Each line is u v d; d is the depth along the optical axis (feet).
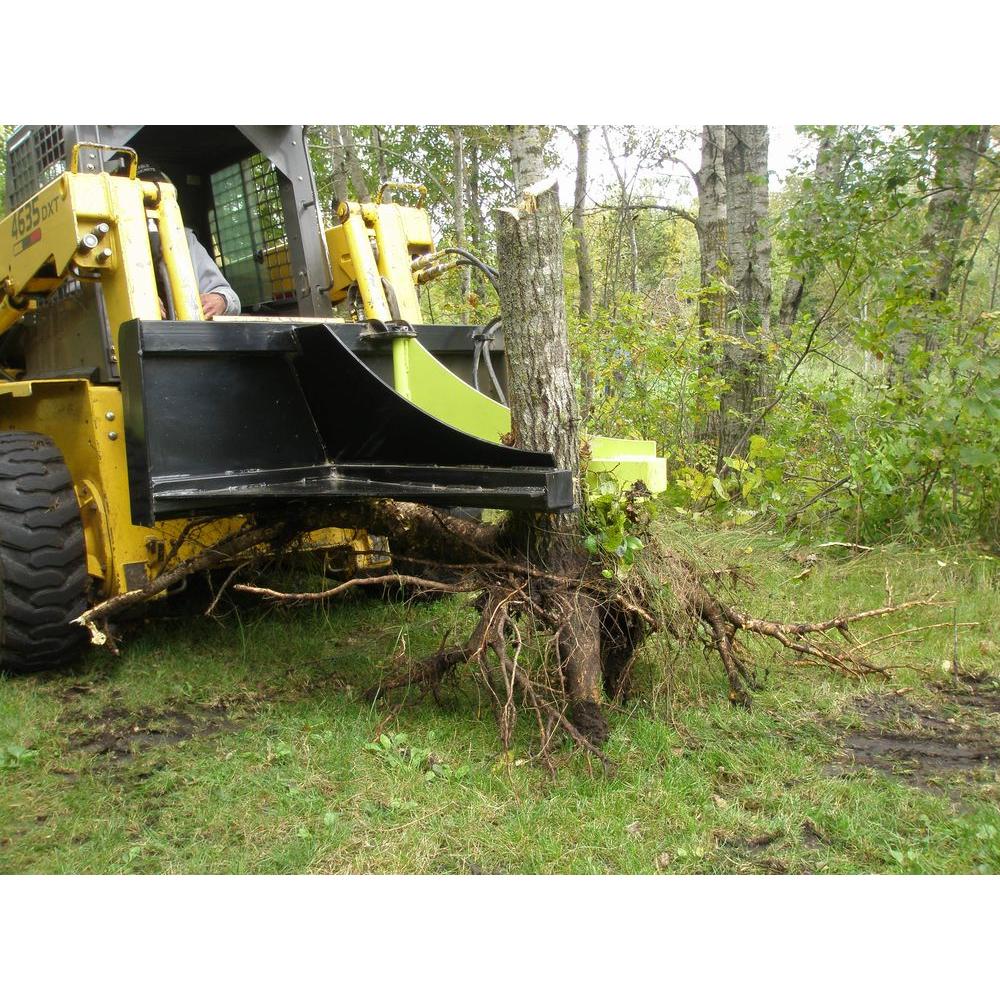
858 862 8.78
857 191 20.45
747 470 21.04
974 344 18.16
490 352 15.52
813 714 12.16
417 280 16.87
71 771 10.43
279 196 16.19
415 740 11.00
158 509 10.96
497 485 10.23
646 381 24.25
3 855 8.70
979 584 17.02
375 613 15.92
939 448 18.61
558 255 11.14
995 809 9.53
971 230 26.58
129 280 12.72
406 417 11.05
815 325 22.74
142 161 17.44
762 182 23.40
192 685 12.91
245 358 11.91
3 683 12.93
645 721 11.18
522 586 10.94
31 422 14.71
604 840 8.95
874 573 17.80
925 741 11.51
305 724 11.44
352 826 9.18
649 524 11.89
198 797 9.77
